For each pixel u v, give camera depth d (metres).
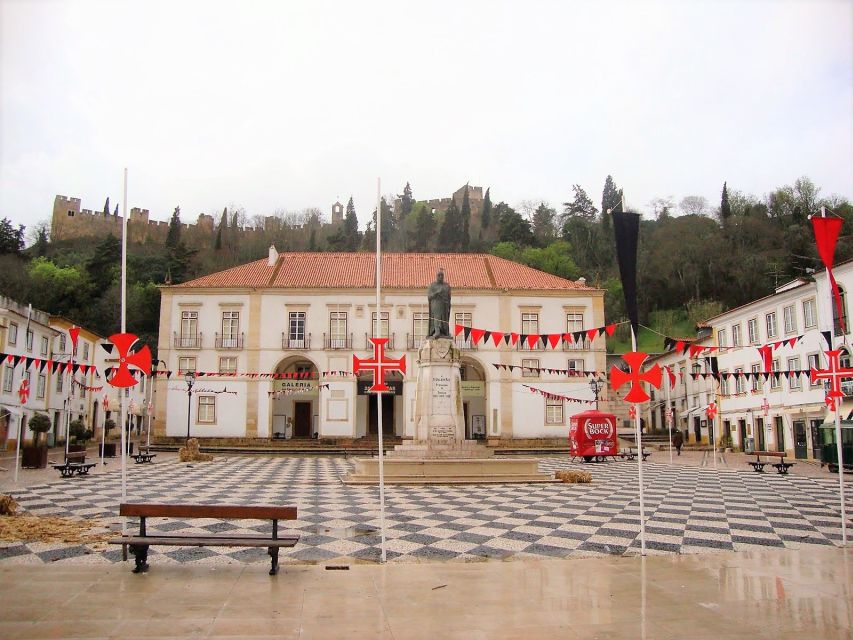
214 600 6.19
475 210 109.44
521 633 5.34
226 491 16.31
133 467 24.38
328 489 16.94
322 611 5.89
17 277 56.81
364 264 46.75
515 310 43.06
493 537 9.94
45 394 38.16
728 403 40.34
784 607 6.10
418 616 5.79
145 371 8.95
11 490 15.36
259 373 41.25
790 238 64.69
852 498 15.09
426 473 18.55
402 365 8.88
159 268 66.44
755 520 11.69
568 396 42.12
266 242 91.94
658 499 14.82
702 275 70.31
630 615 5.86
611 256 83.25
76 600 6.12
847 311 29.08
